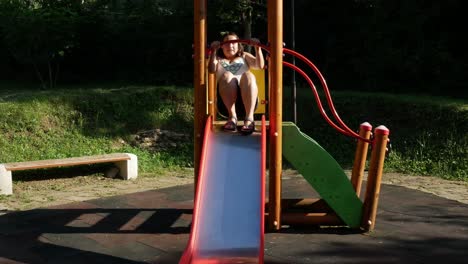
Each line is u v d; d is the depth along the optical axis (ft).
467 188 23.57
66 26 35.60
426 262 13.61
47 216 18.08
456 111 29.45
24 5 38.40
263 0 36.01
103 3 42.37
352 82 39.83
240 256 12.39
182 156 30.55
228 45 16.26
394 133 30.53
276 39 14.94
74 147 29.35
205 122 15.53
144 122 33.09
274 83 15.07
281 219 16.61
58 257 14.15
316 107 34.22
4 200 21.17
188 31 40.88
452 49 35.65
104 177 25.75
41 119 30.37
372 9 38.29
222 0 34.73
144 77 41.63
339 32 40.16
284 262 13.66
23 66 43.73
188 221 17.54
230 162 14.34
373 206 16.19
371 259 13.84
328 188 16.14
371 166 16.15
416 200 20.33
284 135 15.93
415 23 35.37
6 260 13.89
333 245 15.01
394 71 36.58
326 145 31.53
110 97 33.71
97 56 42.37
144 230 16.56
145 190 23.25
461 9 34.88
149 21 42.19
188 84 40.91
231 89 15.90
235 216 13.17
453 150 27.50
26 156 27.35
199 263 12.23
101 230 16.53
